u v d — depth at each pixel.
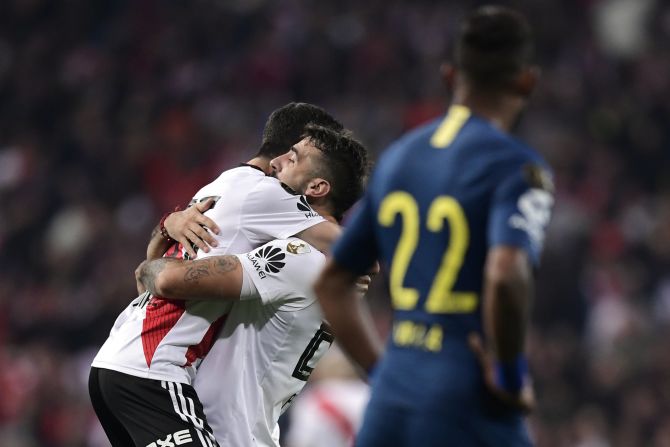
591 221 54.12
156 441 14.33
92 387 15.01
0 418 42.69
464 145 11.21
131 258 52.03
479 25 11.48
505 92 11.49
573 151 57.88
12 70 65.94
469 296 10.98
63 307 49.62
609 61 66.12
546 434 40.25
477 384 10.86
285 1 66.81
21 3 68.62
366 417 11.37
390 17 64.88
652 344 44.31
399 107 59.72
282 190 15.09
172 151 59.59
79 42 67.62
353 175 15.38
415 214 11.28
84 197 56.56
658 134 61.84
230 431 14.78
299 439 23.56
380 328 39.00
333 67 63.44
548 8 66.69
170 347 14.69
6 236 55.00
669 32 68.38
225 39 66.31
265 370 15.11
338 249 11.82
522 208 10.66
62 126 62.94
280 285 14.62
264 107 62.34
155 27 67.50
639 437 40.78
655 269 51.75
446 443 10.80
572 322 46.72
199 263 14.37
